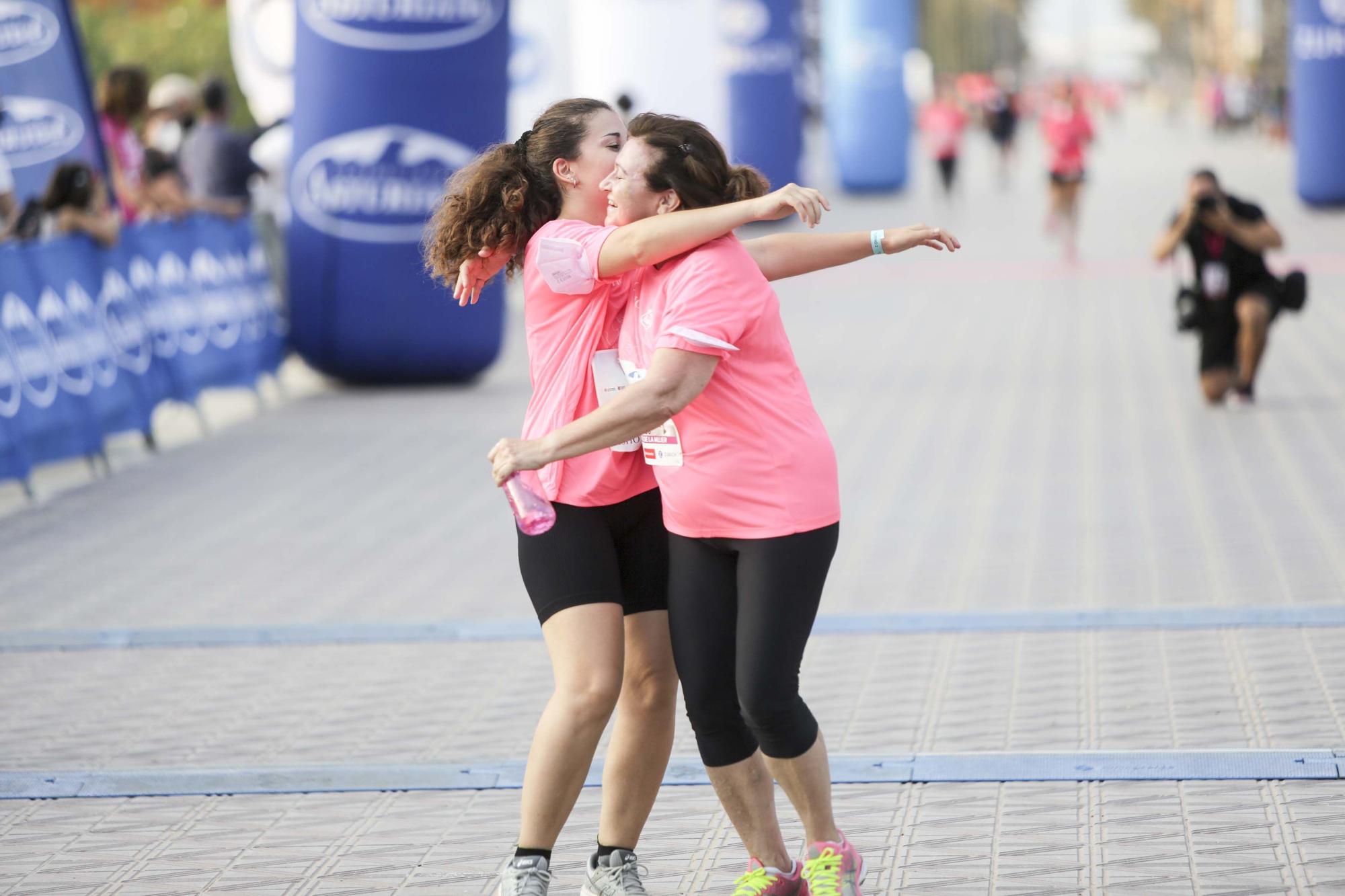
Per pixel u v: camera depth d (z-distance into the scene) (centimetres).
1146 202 7856
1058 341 3703
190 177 3416
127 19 8444
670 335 915
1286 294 2808
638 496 1009
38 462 2466
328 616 1803
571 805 995
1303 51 6562
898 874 1103
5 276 2430
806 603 960
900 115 9119
